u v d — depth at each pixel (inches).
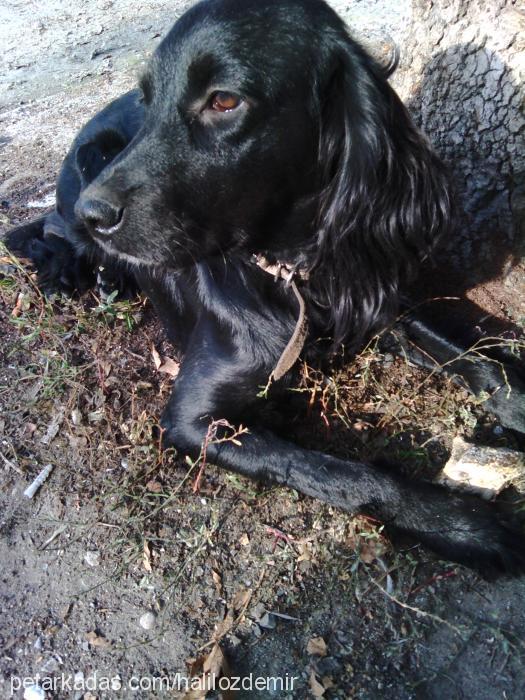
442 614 16.5
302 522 18.6
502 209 21.6
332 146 17.3
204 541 18.0
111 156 23.0
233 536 18.5
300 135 16.6
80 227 25.0
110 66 45.3
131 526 18.8
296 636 16.6
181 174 16.2
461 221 22.3
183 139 16.1
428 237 19.3
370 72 16.5
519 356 21.1
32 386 22.3
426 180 18.4
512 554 16.5
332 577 17.5
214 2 15.9
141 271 23.2
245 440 19.1
